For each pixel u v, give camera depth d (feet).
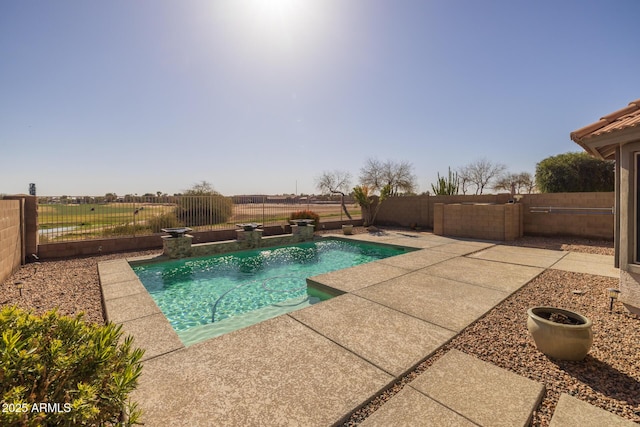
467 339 10.81
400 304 14.33
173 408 7.05
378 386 7.90
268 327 11.75
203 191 44.75
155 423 6.54
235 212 39.52
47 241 26.21
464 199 44.93
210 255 30.45
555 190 56.24
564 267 21.72
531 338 10.81
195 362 9.20
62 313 13.85
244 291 20.65
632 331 11.25
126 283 17.83
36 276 20.16
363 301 14.76
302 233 38.40
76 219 27.63
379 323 12.12
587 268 21.36
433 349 9.95
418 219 50.49
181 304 18.31
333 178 91.86
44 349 4.56
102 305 15.07
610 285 17.17
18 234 21.85
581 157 54.90
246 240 33.50
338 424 6.61
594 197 33.88
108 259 25.79
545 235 37.32
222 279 23.52
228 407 7.09
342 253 33.22
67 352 4.68
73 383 4.41
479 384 7.92
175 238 27.86
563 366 8.92
